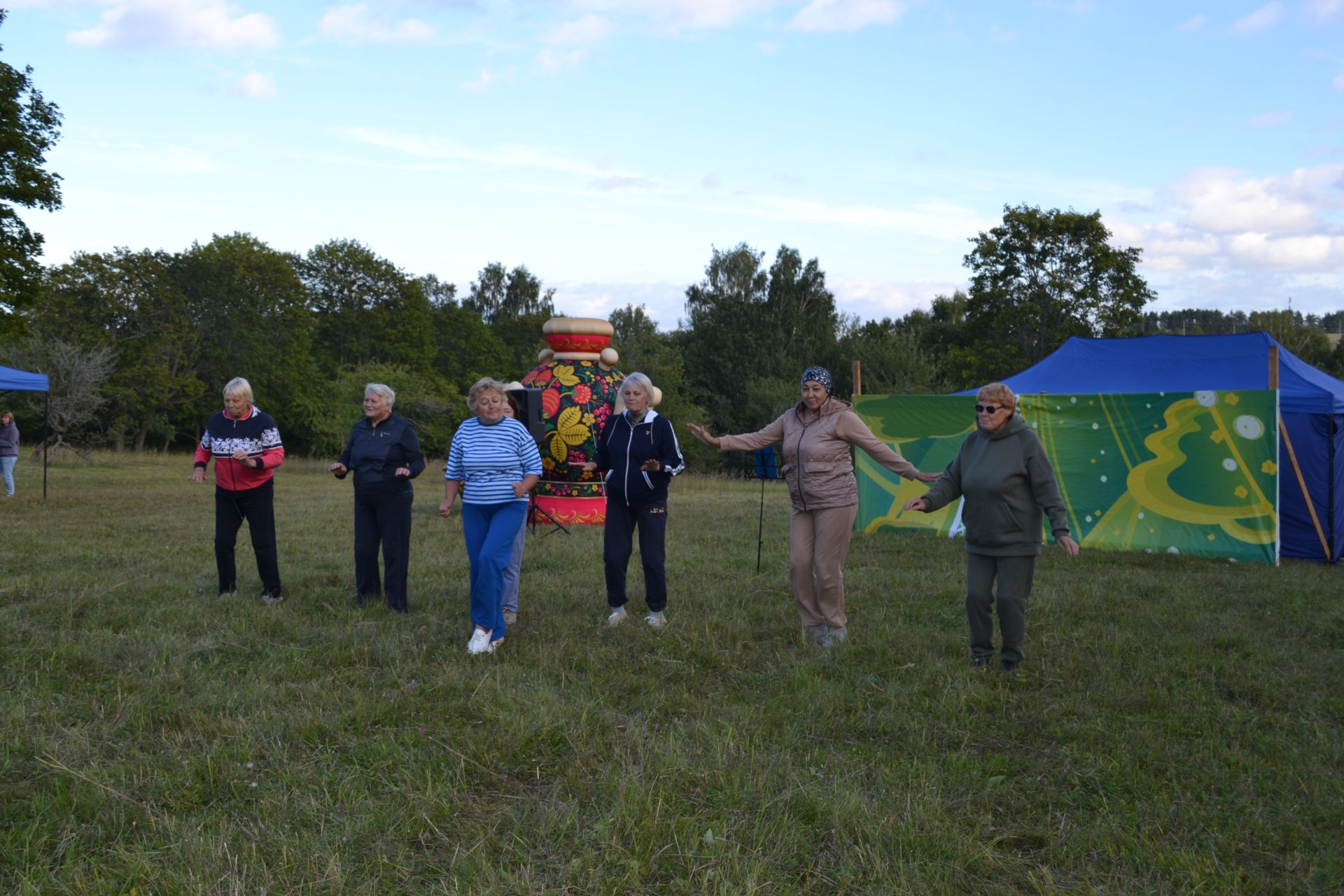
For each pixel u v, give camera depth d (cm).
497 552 562
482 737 411
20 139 1878
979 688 496
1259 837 334
